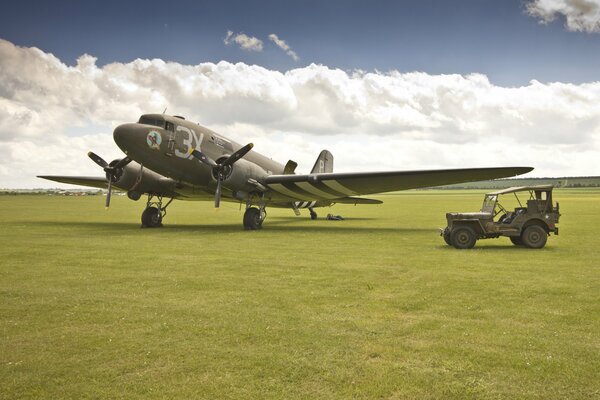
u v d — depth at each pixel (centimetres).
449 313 579
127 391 357
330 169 2822
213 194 1973
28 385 367
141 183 1947
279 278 809
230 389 361
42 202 5991
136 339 475
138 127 1631
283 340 473
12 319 544
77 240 1402
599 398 346
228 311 584
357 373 391
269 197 2030
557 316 562
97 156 1927
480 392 356
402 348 450
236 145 2009
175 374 388
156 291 698
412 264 972
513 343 463
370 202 2623
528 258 1063
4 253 1104
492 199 1280
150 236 1548
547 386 366
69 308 595
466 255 1113
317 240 1455
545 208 1256
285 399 345
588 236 1576
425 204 5484
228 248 1232
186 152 1756
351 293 691
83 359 420
